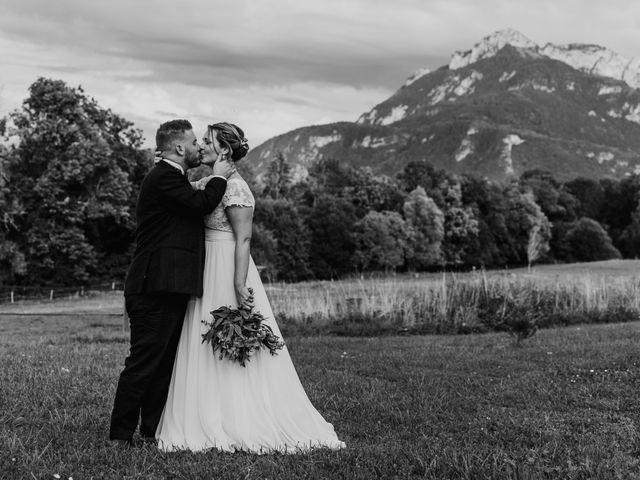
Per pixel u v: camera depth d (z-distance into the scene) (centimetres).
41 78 5269
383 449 503
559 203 11919
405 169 10431
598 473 446
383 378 893
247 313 512
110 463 460
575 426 609
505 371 948
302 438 513
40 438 514
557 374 903
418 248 8569
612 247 10750
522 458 482
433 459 464
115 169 5428
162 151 519
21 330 1909
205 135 529
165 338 505
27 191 5156
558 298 2103
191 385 505
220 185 513
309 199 9381
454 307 1855
